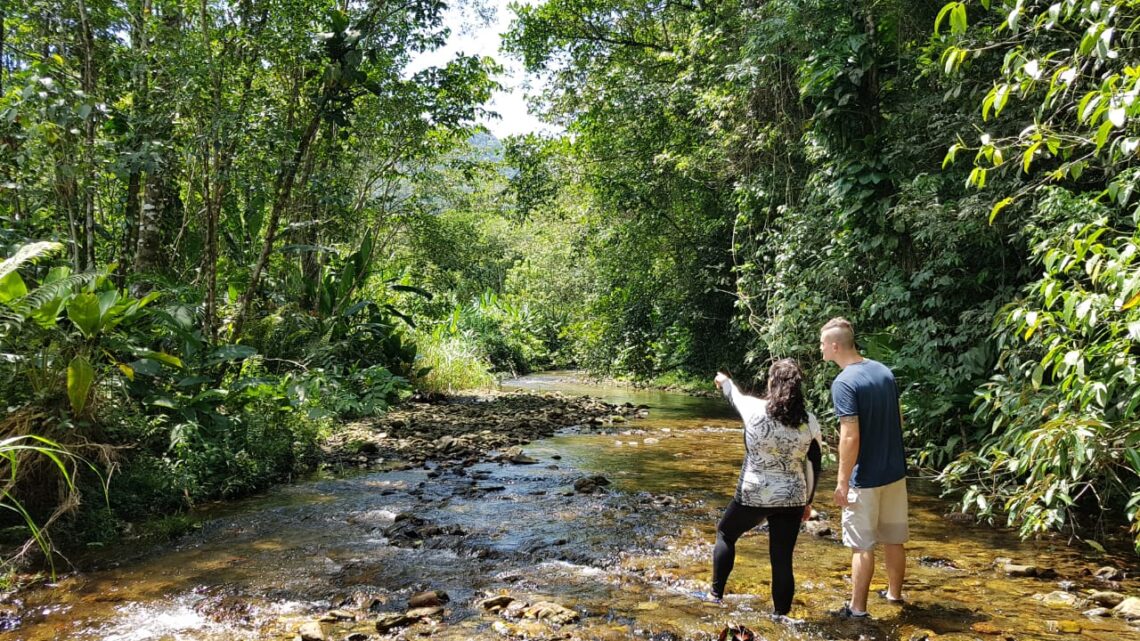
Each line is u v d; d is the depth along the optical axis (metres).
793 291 9.60
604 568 4.54
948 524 5.63
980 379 7.03
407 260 20.05
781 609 3.72
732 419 12.25
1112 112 2.92
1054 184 6.31
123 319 5.91
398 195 14.93
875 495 3.72
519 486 6.93
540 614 3.71
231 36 8.03
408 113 10.69
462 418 11.48
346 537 5.23
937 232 7.18
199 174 9.00
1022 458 4.64
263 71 8.97
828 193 8.81
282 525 5.55
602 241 17.55
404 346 14.60
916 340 7.43
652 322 19.62
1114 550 4.91
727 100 11.64
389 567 4.56
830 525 5.56
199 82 7.67
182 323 6.97
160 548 4.96
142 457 6.01
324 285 12.85
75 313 5.30
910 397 7.41
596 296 20.97
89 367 5.14
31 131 6.54
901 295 7.73
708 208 16.14
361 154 12.28
